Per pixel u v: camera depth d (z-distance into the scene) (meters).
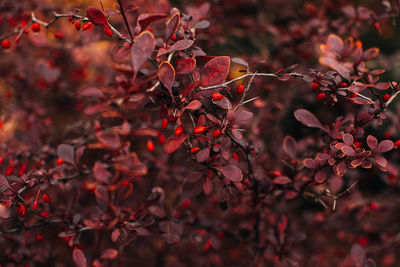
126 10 0.78
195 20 0.87
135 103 0.79
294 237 0.90
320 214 1.08
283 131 1.45
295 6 1.56
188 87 0.76
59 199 0.95
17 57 1.10
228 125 0.79
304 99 1.24
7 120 1.03
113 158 0.83
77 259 0.80
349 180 0.91
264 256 0.94
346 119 0.83
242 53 1.51
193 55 0.79
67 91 1.12
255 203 0.88
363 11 0.93
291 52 1.20
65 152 0.80
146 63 0.88
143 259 1.08
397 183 0.98
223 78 0.78
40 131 0.96
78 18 0.82
